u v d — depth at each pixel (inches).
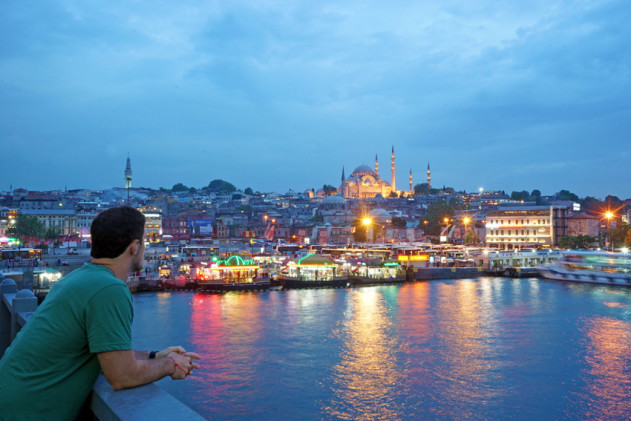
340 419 1531.7
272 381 1834.4
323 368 1975.9
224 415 1557.6
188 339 2425.0
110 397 193.6
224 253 6835.6
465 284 4857.3
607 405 1627.7
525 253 6200.8
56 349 194.2
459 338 2440.9
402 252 6806.1
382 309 3262.8
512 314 3073.3
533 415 1563.7
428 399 1679.4
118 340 199.0
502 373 1921.8
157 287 4202.8
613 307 3319.4
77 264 4862.2
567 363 2043.6
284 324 2765.7
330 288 4466.0
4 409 188.2
